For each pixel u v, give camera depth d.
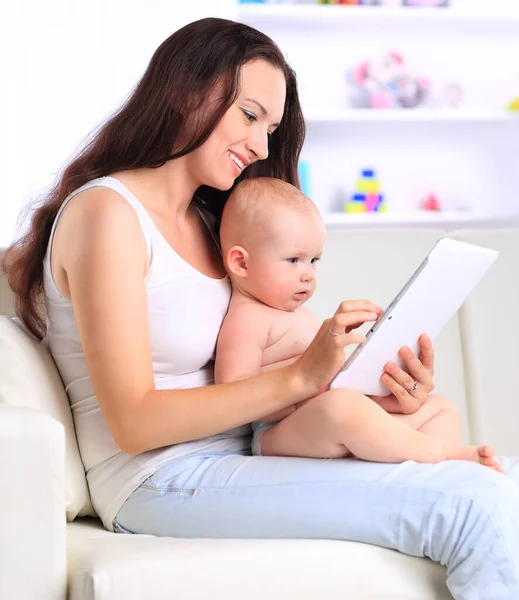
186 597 1.15
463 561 1.19
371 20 4.32
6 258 1.60
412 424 1.48
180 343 1.46
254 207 1.53
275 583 1.18
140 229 1.41
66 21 3.99
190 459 1.41
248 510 1.30
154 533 1.38
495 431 1.96
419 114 4.28
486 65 4.59
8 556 1.11
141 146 1.50
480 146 4.57
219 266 1.61
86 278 1.34
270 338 1.52
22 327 1.58
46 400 1.46
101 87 4.01
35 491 1.13
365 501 1.24
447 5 4.45
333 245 1.95
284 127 1.71
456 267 1.35
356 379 1.40
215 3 4.08
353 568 1.21
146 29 4.03
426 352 1.43
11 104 3.96
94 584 1.12
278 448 1.43
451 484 1.21
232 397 1.33
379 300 1.94
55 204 1.53
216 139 1.49
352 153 4.48
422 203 4.52
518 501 1.20
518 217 4.35
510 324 2.00
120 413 1.32
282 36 4.39
